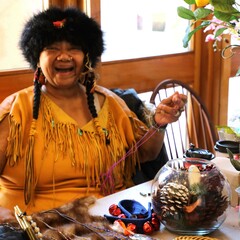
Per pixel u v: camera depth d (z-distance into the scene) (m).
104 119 1.79
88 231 1.15
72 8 1.77
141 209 1.29
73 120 1.71
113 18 2.44
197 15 1.32
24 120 1.66
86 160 1.69
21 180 1.67
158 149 1.81
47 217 1.17
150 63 2.66
